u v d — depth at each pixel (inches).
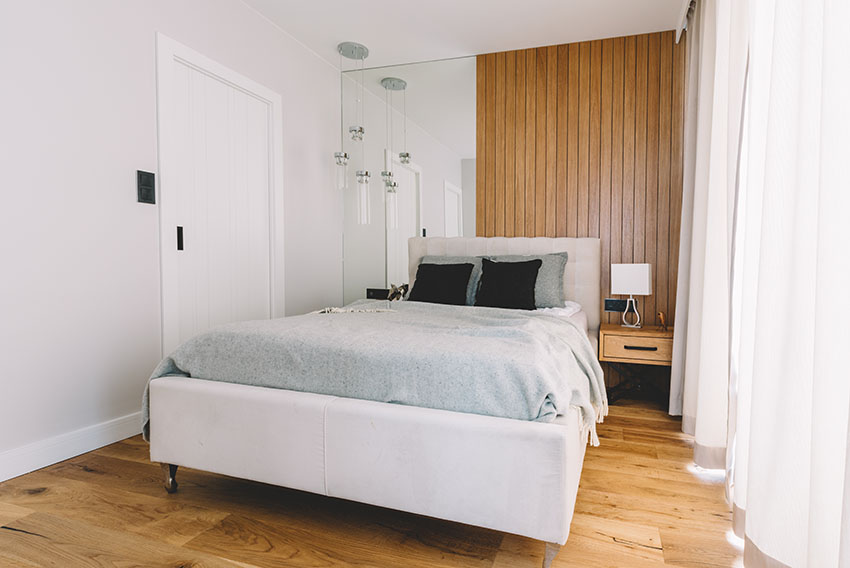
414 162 160.9
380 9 125.8
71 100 86.3
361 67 165.6
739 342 67.9
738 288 73.4
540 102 145.9
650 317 137.0
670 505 72.0
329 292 166.9
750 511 55.3
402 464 59.8
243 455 68.3
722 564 57.5
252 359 71.6
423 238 153.6
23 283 80.1
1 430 78.0
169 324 106.0
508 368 58.9
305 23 135.0
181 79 109.4
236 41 123.3
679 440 100.3
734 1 74.6
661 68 135.3
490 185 151.2
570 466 55.3
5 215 77.4
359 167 170.1
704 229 98.5
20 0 78.5
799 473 48.5
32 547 59.7
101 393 93.6
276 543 61.4
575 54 142.6
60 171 84.9
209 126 117.4
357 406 62.2
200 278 115.6
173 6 105.9
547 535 53.6
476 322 95.4
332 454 63.2
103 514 68.2
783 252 52.2
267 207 137.6
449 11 125.6
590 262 136.6
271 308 139.0
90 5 89.2
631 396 135.3
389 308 117.0
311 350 68.4
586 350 90.4
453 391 60.5
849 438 32.8
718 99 85.5
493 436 55.6
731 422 73.0
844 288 40.3
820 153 40.8
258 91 130.9
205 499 73.2
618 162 139.1
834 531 41.3
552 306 124.3
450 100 156.3
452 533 64.4
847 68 39.4
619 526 65.9
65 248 86.1
